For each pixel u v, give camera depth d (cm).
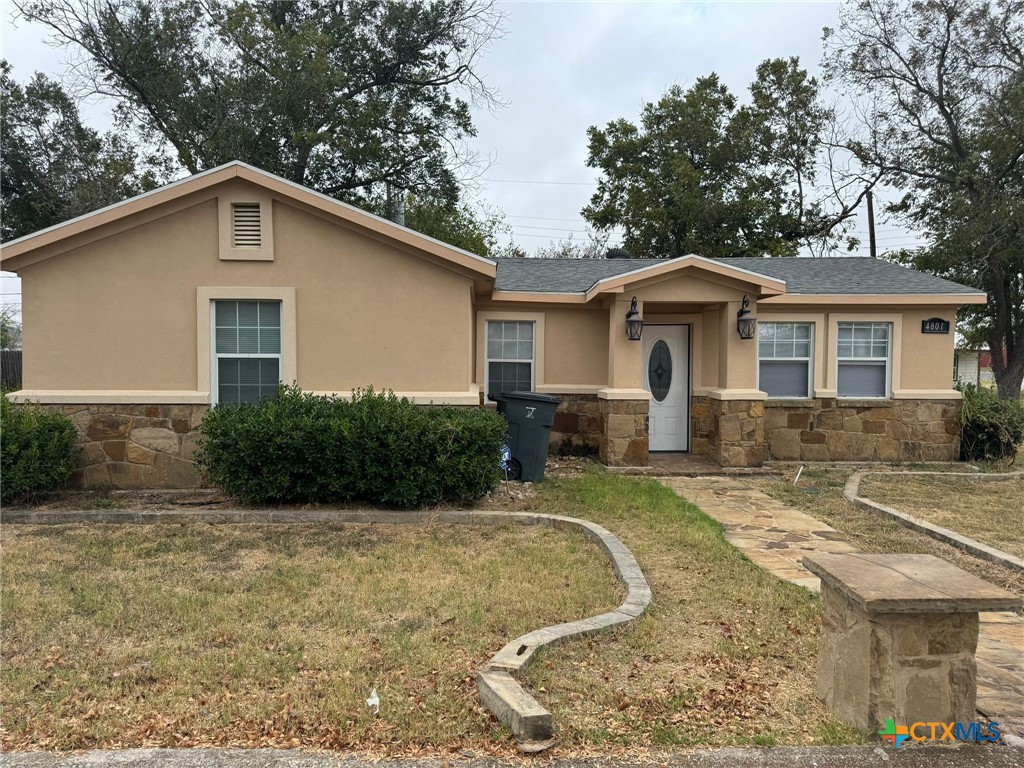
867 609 287
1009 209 1877
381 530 656
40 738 300
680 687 345
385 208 2456
